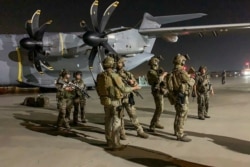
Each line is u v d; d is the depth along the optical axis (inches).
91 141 261.9
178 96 253.6
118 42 681.6
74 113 330.3
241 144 243.4
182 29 729.0
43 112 427.8
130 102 265.3
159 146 241.0
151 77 288.7
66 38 681.6
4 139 271.0
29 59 673.0
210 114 389.4
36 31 657.6
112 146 230.4
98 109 453.1
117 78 225.5
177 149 231.6
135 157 213.3
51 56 690.2
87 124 337.4
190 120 348.8
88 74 773.3
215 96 598.2
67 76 308.3
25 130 308.3
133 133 287.4
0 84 690.2
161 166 193.9
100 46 656.4
